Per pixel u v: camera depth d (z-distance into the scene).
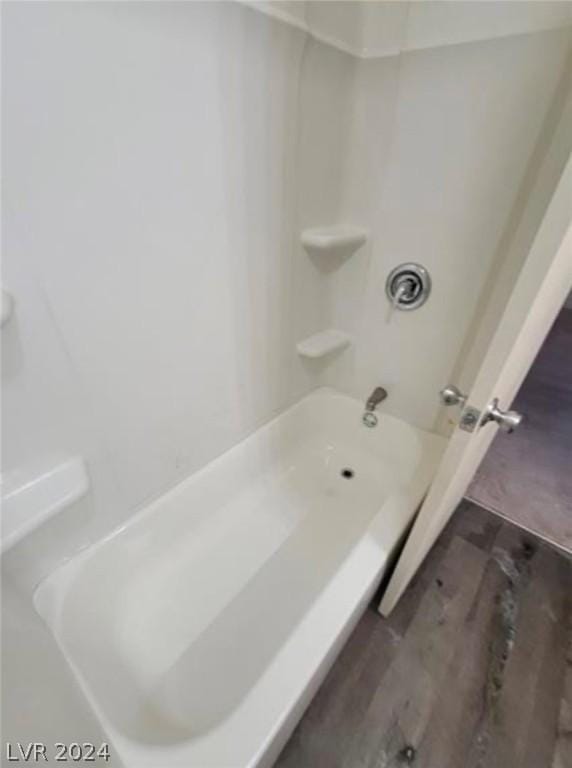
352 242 1.42
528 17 0.94
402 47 1.12
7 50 0.55
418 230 1.35
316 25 1.01
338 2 1.03
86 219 0.75
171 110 0.80
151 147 0.79
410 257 1.41
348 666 1.17
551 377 2.83
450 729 1.05
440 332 1.46
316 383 1.85
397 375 1.65
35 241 0.69
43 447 0.84
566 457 2.06
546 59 0.95
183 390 1.14
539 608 1.35
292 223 1.27
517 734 1.05
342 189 1.43
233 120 0.93
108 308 0.85
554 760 1.01
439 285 1.39
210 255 1.04
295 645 0.81
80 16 0.61
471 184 1.19
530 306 0.62
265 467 1.62
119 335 0.90
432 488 0.90
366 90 1.24
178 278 0.98
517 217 1.14
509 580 1.44
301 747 1.01
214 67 0.83
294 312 1.49
